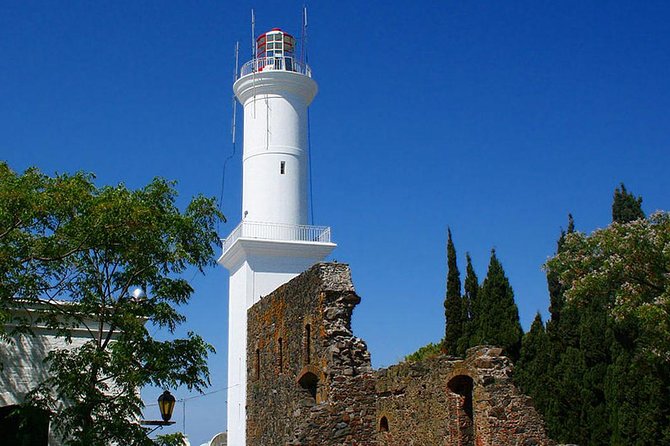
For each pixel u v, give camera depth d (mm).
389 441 26438
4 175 22516
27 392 24953
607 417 28797
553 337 32219
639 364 26781
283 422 30125
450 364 23953
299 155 44781
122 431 21609
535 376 31156
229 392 42531
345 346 26859
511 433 22141
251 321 35500
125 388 22516
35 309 24578
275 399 31297
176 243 23469
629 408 27203
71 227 22156
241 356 40969
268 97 44938
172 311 23141
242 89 45500
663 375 26609
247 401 35344
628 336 29562
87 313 22875
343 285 27422
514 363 33844
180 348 22828
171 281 23266
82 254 23016
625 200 38344
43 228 22547
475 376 22750
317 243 42531
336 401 26453
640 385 27000
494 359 22781
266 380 32688
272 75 44625
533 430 22266
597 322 30094
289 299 30406
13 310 24906
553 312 37344
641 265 26703
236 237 42969
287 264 42125
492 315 34625
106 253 22859
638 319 26688
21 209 21719
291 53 46625
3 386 24891
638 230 27016
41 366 25375
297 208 44094
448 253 38000
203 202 24359
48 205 21984
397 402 26328
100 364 21938
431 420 24641
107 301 23141
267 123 44656
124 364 21938
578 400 29641
